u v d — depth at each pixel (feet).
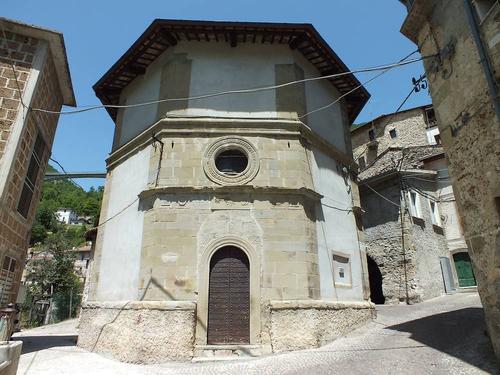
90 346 35.29
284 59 41.78
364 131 108.37
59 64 36.45
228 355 30.19
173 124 37.91
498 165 20.61
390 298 57.72
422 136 96.48
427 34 27.78
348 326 34.96
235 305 32.63
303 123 38.99
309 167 38.29
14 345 19.94
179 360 29.43
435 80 26.76
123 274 36.01
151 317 30.58
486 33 21.94
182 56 41.16
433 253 60.90
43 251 114.73
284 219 34.73
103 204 43.52
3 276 31.27
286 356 28.09
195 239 33.78
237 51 41.86
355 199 45.16
